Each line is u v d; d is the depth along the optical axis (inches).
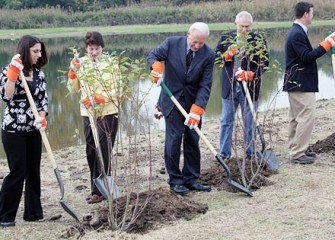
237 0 1604.3
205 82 245.9
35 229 220.4
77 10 1627.7
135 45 1042.7
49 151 221.5
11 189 221.1
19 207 251.0
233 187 253.3
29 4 1621.6
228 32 289.4
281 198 238.2
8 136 219.1
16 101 218.8
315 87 289.0
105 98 235.8
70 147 376.2
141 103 231.1
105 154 242.8
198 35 236.2
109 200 208.4
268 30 1245.7
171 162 249.8
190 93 249.0
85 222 215.0
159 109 255.8
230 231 203.9
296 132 290.5
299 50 282.8
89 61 226.7
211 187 260.2
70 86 241.3
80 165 322.7
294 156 292.2
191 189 255.9
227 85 297.1
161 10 1587.1
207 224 211.3
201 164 311.9
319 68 729.0
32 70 223.0
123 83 209.2
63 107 514.9
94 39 237.1
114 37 1229.1
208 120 453.4
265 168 276.7
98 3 1637.6
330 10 1531.7
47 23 1534.2
